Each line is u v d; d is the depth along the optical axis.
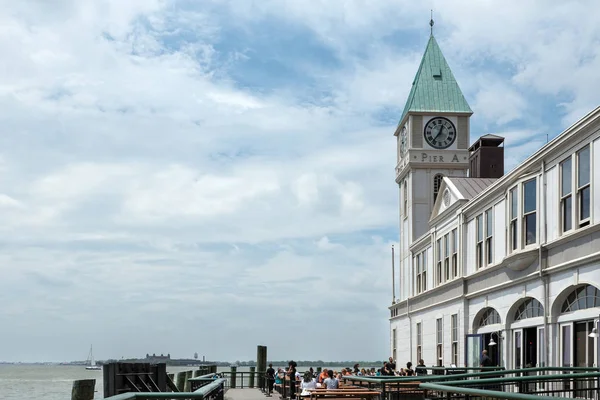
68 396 57.28
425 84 63.84
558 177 26.27
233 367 42.97
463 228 37.06
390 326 57.72
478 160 50.75
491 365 30.16
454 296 38.25
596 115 23.05
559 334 26.08
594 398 21.94
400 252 63.28
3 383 96.44
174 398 8.73
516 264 28.88
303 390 22.88
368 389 21.52
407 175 63.12
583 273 24.09
